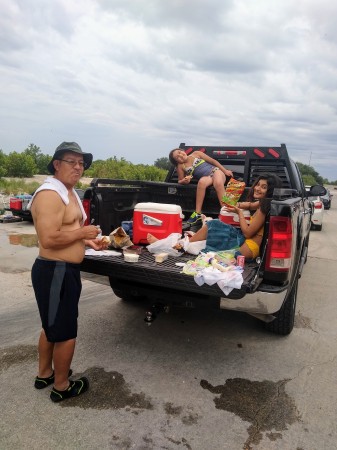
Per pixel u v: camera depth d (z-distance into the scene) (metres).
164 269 3.04
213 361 3.44
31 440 2.37
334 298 5.39
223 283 2.80
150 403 2.79
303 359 3.53
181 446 2.37
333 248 9.76
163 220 3.73
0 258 6.94
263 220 3.33
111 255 3.42
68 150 2.65
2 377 3.06
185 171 5.27
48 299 2.64
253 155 5.52
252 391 2.98
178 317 4.42
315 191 5.91
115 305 4.77
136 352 3.56
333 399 2.91
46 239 2.53
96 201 4.09
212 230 3.59
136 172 31.28
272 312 3.03
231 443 2.41
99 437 2.41
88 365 3.30
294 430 2.54
